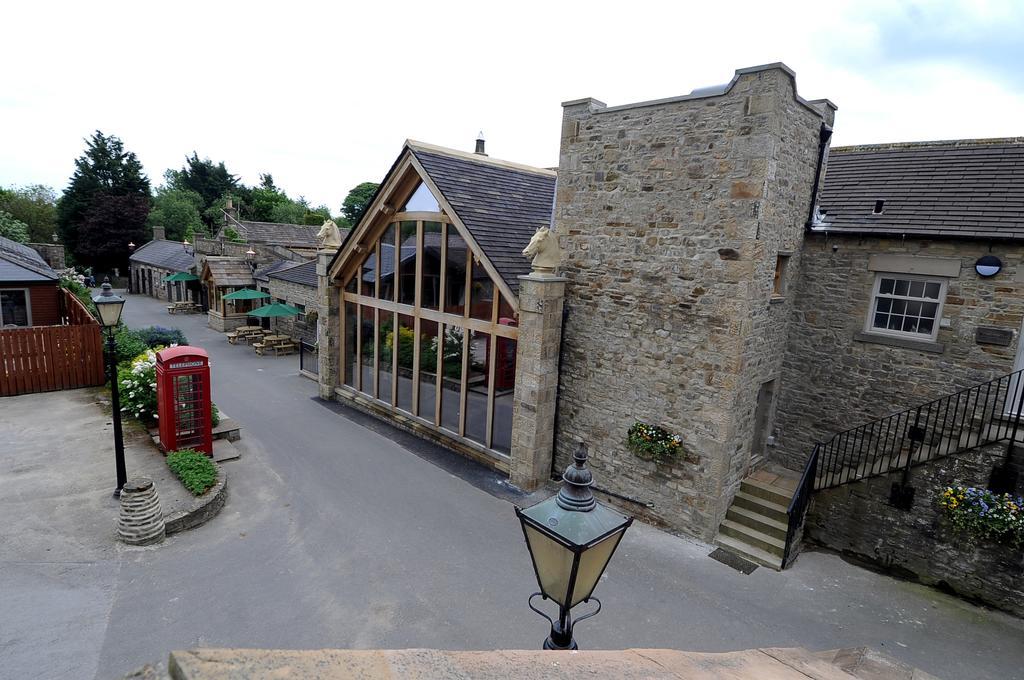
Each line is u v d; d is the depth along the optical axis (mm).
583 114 10195
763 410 10797
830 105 10266
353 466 11703
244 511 9445
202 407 10906
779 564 8688
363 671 1769
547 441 11047
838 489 9430
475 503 10359
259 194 65750
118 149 51281
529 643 6715
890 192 10266
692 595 7945
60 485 9156
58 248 27953
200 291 32750
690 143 8828
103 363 14523
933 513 8539
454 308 12578
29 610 6250
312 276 23141
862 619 7680
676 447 9305
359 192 64562
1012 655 7094
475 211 12047
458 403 12758
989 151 10203
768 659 3617
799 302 10609
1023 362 8570
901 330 9734
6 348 13211
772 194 8703
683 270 9109
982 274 8742
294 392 17062
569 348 10883
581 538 3379
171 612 6637
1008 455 7941
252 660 1616
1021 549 7797
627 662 2795
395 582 7805
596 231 10234
